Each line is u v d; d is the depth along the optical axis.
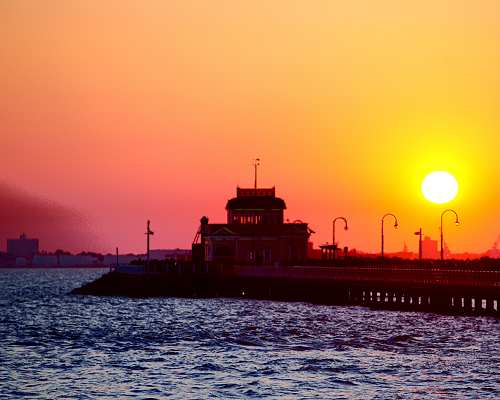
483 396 178.38
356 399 177.00
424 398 177.38
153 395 181.38
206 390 185.00
